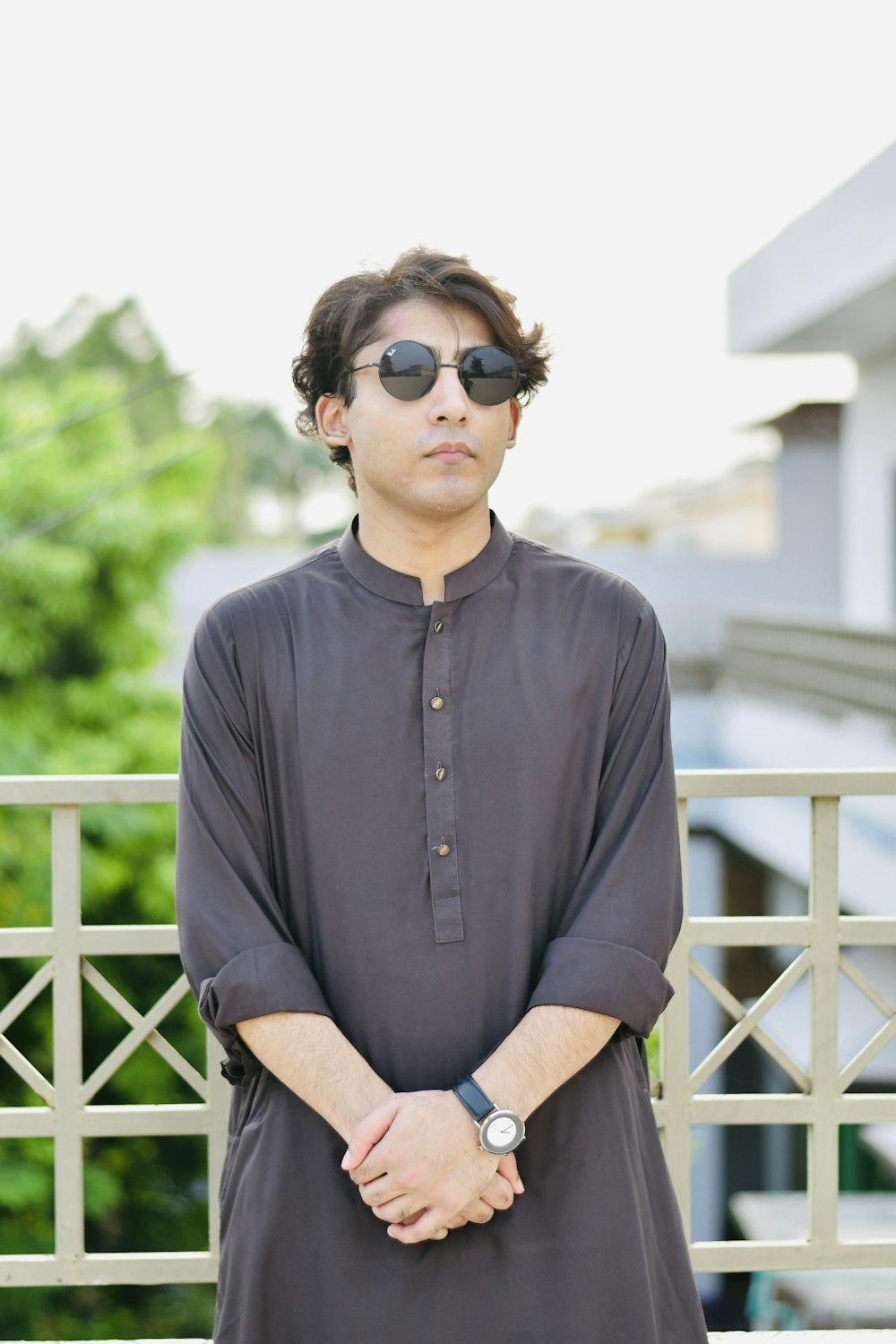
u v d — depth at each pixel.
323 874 1.52
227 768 1.54
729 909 11.05
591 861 1.54
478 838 1.51
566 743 1.54
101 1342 2.15
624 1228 1.48
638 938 1.50
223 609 1.58
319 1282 1.48
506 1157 1.44
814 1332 2.15
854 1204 6.77
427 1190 1.40
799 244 8.20
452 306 1.54
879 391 10.23
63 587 8.08
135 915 7.21
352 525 1.64
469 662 1.54
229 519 27.17
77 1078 2.04
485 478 1.53
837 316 8.14
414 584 1.55
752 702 11.72
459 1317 1.46
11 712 8.06
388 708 1.52
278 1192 1.50
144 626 8.59
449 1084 1.49
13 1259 2.06
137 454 9.17
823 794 2.03
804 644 10.26
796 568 15.48
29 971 6.35
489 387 1.52
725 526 21.36
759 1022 2.07
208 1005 1.50
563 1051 1.45
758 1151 9.16
